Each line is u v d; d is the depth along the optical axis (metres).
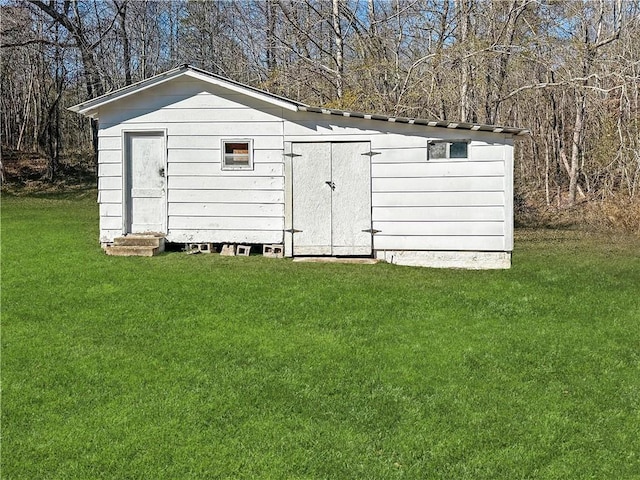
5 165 30.14
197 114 10.60
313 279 8.47
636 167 16.92
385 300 7.30
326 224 10.37
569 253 12.03
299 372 4.94
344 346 5.59
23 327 6.10
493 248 9.93
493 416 4.18
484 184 9.92
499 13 16.97
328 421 4.08
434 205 10.05
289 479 3.40
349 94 15.90
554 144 24.66
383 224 10.23
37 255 10.09
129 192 10.86
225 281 8.22
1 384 4.65
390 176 10.17
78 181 29.27
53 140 32.12
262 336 5.87
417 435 3.90
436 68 16.78
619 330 6.24
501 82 17.42
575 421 4.13
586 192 23.11
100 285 7.91
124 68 29.47
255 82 20.02
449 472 3.50
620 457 3.70
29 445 3.74
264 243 10.56
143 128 10.70
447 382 4.77
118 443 3.77
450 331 6.11
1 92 32.88
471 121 18.08
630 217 16.39
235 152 10.59
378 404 4.34
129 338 5.79
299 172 10.41
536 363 5.22
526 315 6.79
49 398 4.41
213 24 25.83
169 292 7.55
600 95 18.53
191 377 4.82
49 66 29.61
